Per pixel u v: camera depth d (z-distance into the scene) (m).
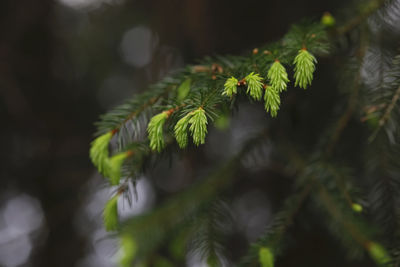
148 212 1.67
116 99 3.06
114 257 1.59
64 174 2.96
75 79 3.03
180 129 1.33
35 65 2.89
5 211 2.87
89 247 2.81
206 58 1.46
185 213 1.58
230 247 2.50
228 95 1.33
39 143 2.95
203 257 1.52
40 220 2.98
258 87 1.33
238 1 2.26
